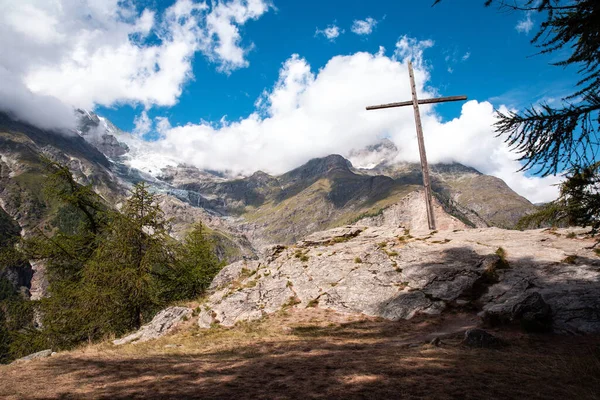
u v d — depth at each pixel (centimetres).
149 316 2619
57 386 885
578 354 1020
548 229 2291
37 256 2600
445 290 1817
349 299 1961
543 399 692
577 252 1866
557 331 1285
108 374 993
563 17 690
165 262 2758
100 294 2272
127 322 2472
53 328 2300
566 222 1013
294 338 1498
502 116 858
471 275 1877
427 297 1794
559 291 1530
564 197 939
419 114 2411
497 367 913
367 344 1337
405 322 1639
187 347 1423
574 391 726
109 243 2533
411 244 2439
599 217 878
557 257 1856
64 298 2409
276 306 2039
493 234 2375
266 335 1584
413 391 753
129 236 2547
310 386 817
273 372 958
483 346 1159
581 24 684
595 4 655
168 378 936
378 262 2267
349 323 1708
